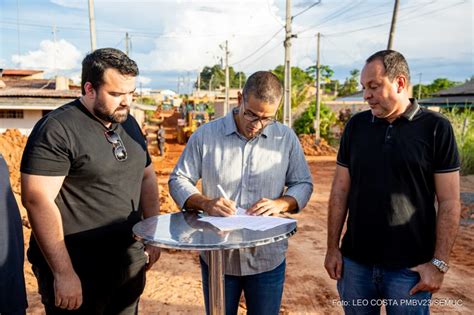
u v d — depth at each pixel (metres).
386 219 2.62
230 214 2.47
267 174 2.79
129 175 2.68
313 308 4.85
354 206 2.78
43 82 29.30
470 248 6.88
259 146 2.79
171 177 2.90
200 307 4.83
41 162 2.35
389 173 2.61
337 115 36.22
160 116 57.16
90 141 2.48
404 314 2.63
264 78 2.47
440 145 2.52
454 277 5.66
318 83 28.19
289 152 2.91
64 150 2.39
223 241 1.95
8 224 2.14
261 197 2.81
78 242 2.54
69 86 30.06
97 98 2.41
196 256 6.65
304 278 5.75
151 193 3.06
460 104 27.03
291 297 5.14
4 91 24.19
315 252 6.89
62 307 2.45
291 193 2.81
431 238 2.63
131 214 2.71
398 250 2.61
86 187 2.52
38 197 2.34
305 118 29.95
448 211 2.52
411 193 2.59
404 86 2.54
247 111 2.51
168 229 2.20
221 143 2.81
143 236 2.06
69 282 2.42
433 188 2.62
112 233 2.61
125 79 2.40
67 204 2.51
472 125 16.64
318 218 9.28
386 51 2.57
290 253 6.83
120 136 2.65
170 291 5.26
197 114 33.41
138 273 2.83
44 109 23.55
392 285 2.65
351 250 2.82
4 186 2.16
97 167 2.50
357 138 2.78
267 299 2.84
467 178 13.47
